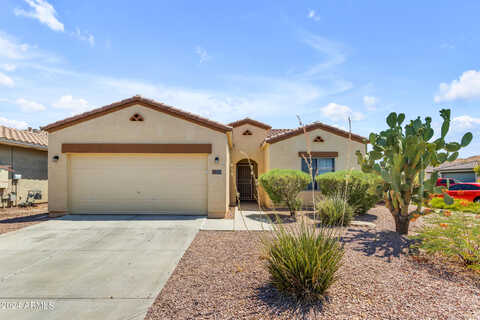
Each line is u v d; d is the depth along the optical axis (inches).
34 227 317.7
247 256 203.0
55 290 156.6
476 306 125.0
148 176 399.2
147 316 125.4
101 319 126.2
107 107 389.1
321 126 521.3
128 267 191.6
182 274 173.3
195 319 119.4
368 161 286.2
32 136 586.9
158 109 395.2
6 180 511.2
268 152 527.5
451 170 1045.2
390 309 122.0
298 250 139.3
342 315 117.8
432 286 146.1
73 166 397.7
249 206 532.7
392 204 277.6
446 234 189.8
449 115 257.6
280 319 116.2
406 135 281.6
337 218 302.0
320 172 518.9
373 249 213.3
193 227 316.5
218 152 394.6
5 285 163.8
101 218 369.4
